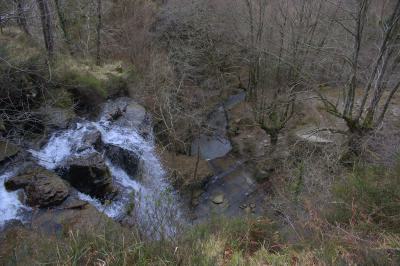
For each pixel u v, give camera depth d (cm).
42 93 1107
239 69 2058
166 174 1299
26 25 1281
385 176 662
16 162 932
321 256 472
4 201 820
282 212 822
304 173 1003
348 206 586
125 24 1795
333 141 1305
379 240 492
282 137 1526
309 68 1461
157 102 1473
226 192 1334
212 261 484
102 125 1271
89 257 436
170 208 649
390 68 1095
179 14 1794
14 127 1014
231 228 674
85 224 757
